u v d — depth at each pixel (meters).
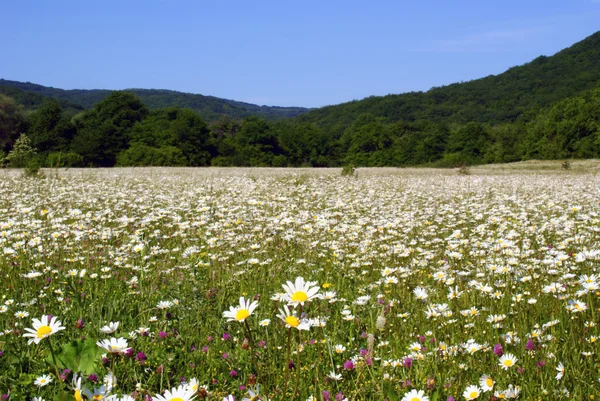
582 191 17.33
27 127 71.50
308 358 3.58
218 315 4.41
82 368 3.38
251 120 97.19
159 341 3.84
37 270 5.85
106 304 4.70
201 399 2.60
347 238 8.02
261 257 6.66
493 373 3.35
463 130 87.88
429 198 15.16
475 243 7.64
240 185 17.62
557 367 3.27
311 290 2.23
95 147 70.94
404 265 6.61
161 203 12.16
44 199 12.58
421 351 3.66
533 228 8.59
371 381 3.16
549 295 4.81
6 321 4.21
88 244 7.21
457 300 4.97
